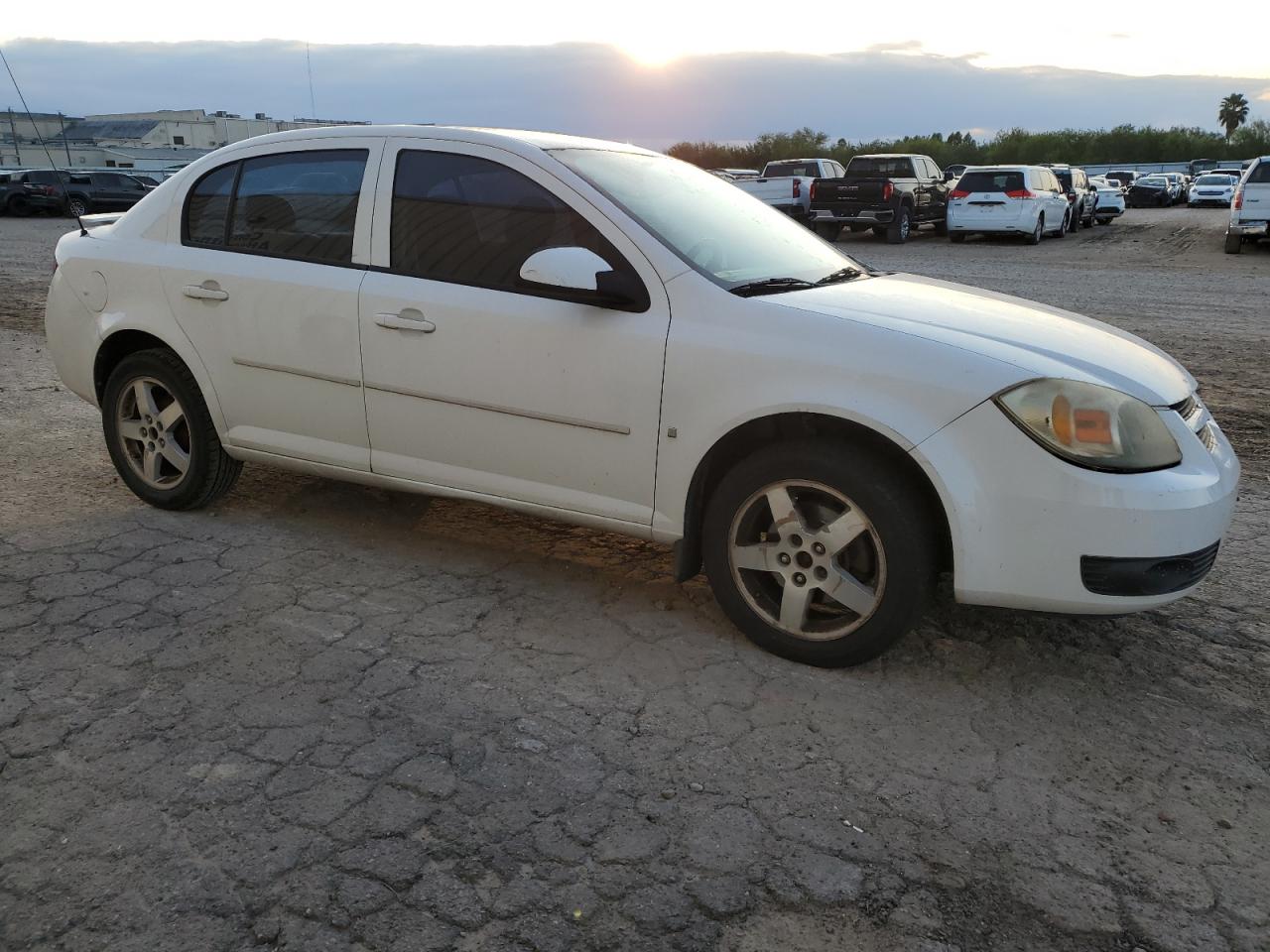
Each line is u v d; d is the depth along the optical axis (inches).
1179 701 126.0
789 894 90.0
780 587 136.3
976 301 146.7
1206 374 320.5
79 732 111.6
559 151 148.5
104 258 178.2
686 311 130.6
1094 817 102.7
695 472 131.0
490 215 145.5
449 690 123.0
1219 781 109.4
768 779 106.9
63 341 185.8
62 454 217.6
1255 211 737.6
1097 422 115.1
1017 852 97.0
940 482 117.2
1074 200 1015.6
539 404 139.3
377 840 95.3
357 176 156.1
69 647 130.6
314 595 148.8
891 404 118.6
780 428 130.0
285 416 163.2
